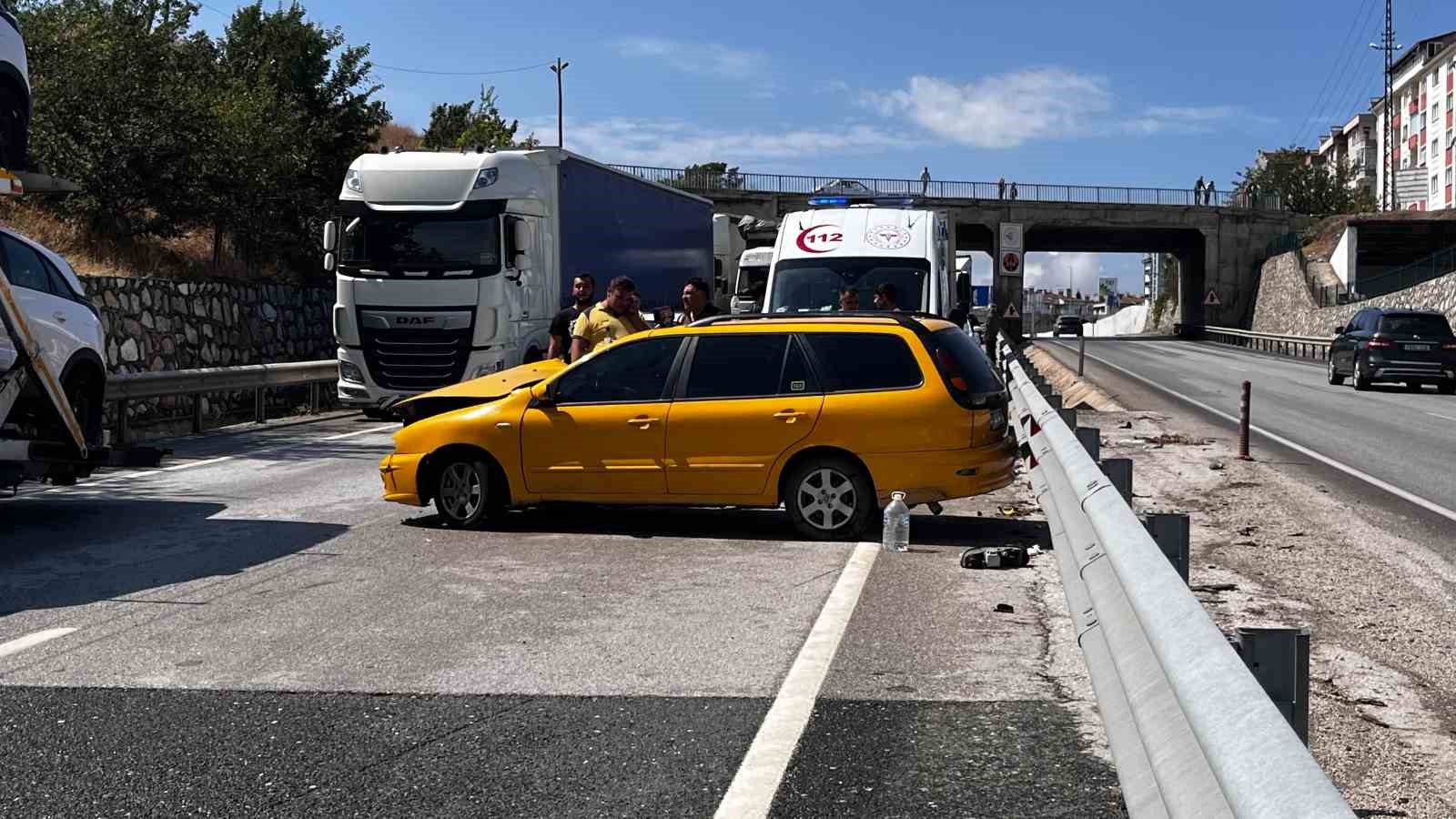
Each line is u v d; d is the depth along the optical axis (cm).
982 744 497
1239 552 959
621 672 607
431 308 1978
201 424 2245
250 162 2903
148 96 2662
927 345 1009
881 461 995
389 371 2003
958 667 617
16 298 989
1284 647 331
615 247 2355
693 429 1021
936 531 1048
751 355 1030
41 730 519
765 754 485
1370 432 1980
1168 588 349
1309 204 10094
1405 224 6800
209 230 3200
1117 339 8569
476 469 1061
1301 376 3800
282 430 2084
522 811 430
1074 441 741
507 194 1997
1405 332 3059
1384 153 8962
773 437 1008
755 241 3662
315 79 3744
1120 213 7712
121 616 731
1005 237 3384
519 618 727
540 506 1183
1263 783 202
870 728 518
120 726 524
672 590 809
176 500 1234
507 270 1981
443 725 525
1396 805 441
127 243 2716
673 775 464
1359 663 639
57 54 2638
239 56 3684
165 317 2480
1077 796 439
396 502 1147
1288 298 7344
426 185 1997
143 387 1866
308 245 3441
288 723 528
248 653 644
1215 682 260
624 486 1034
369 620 721
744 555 937
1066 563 612
